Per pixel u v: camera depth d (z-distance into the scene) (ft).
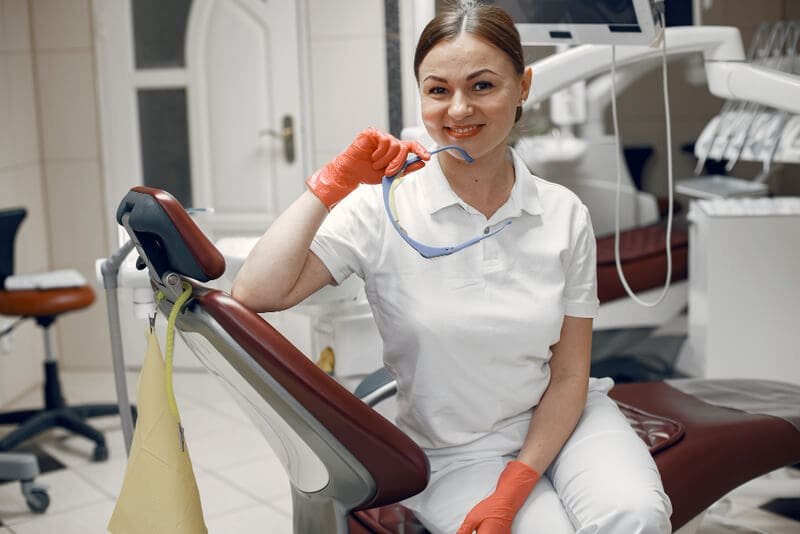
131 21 13.87
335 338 6.91
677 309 11.48
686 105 14.02
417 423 5.24
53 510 9.56
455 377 5.04
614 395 6.95
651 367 12.94
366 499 4.52
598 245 11.87
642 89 13.98
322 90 13.62
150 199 4.27
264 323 4.23
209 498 9.66
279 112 13.74
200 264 4.28
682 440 5.89
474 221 5.14
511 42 4.90
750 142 10.17
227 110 13.87
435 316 4.97
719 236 10.03
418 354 5.03
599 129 13.60
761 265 10.05
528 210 5.20
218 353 4.28
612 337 13.97
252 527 8.98
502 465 5.14
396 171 4.65
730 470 5.86
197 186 14.14
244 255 6.33
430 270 5.04
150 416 4.55
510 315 5.03
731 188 12.44
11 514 9.48
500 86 4.88
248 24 13.62
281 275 4.72
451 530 4.89
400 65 13.25
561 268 5.23
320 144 13.79
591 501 4.68
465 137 4.90
